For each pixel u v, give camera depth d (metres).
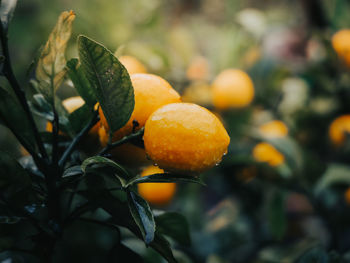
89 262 0.65
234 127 0.78
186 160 0.32
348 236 0.80
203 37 1.52
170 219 0.42
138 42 0.88
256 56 0.93
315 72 0.84
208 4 1.88
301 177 0.67
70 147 0.36
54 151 0.35
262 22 0.95
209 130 0.33
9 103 0.37
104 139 0.38
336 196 0.74
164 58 0.79
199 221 0.86
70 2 0.88
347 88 0.83
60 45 0.33
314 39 0.95
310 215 0.90
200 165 0.33
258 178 0.76
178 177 0.33
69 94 0.73
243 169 0.81
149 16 0.88
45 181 0.36
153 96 0.35
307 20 1.01
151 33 0.92
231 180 0.84
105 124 0.36
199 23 1.67
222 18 1.74
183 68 0.89
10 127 0.34
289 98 0.90
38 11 0.94
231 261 0.84
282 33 0.99
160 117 0.33
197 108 0.33
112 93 0.33
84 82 0.36
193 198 0.85
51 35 0.32
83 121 0.38
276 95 0.87
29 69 0.36
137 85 0.35
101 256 0.66
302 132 0.85
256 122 0.84
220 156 0.34
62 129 0.39
